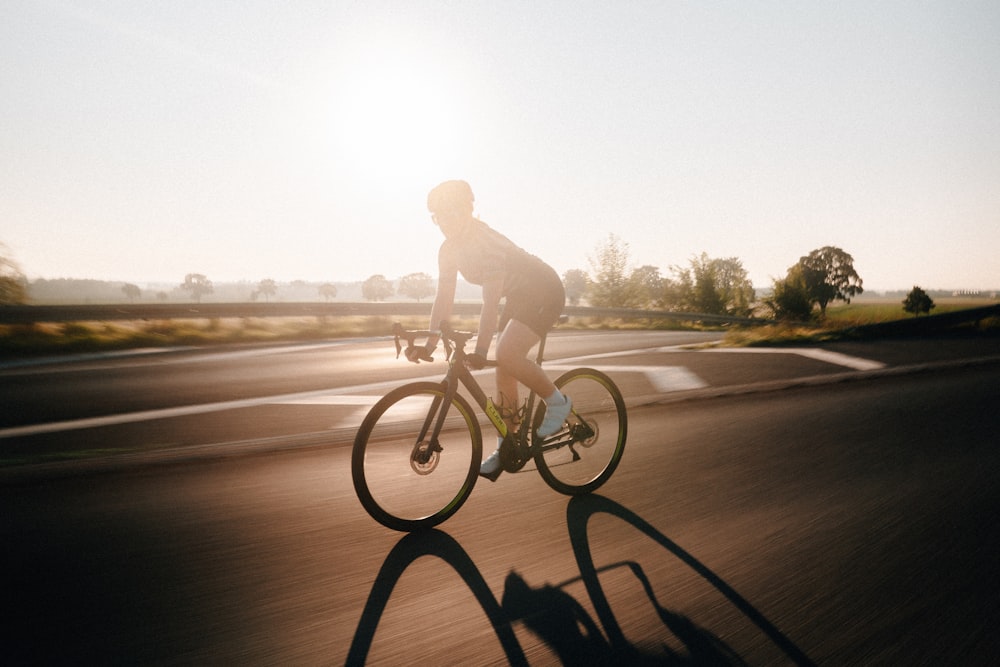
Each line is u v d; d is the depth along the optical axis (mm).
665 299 43812
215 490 3592
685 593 2354
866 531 2957
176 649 1969
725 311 43188
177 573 2521
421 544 2836
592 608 2246
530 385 3295
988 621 2131
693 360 9461
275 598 2316
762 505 3330
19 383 7992
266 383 7938
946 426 5059
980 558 2637
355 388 7539
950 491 3523
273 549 2771
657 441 4703
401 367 9641
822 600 2295
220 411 6066
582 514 3213
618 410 3760
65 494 3496
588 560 2656
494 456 3357
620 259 38875
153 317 17422
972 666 1878
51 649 1956
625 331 21875
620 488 3643
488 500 3436
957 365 8234
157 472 3932
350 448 4547
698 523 3080
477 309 29016
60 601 2275
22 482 3688
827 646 1994
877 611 2213
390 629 2105
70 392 7234
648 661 1913
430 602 2293
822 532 2951
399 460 2975
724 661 1914
